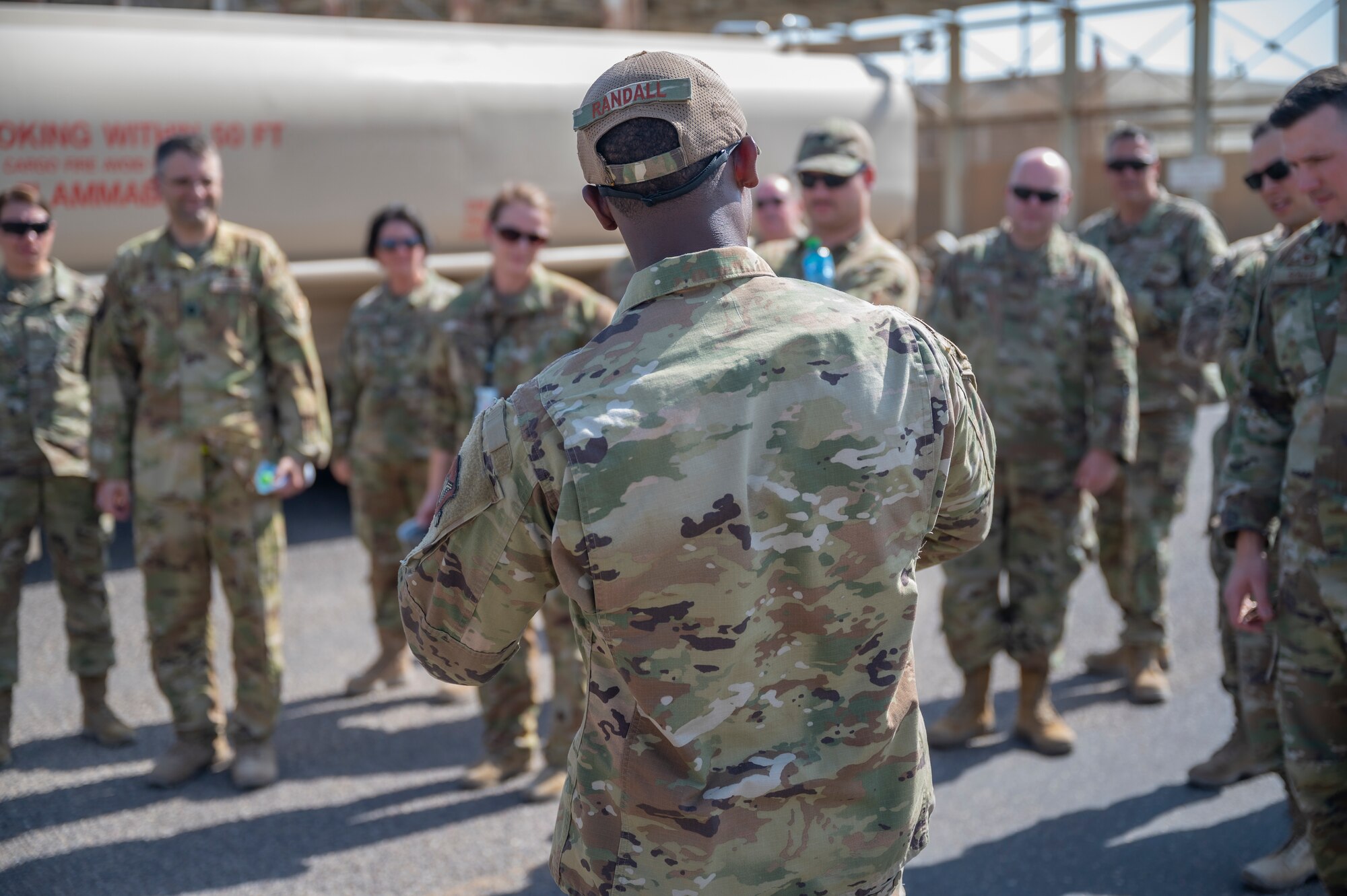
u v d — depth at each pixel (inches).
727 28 800.9
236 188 241.8
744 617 50.7
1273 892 116.0
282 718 168.1
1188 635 198.5
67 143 222.5
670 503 49.5
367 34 267.3
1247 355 101.2
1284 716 96.0
